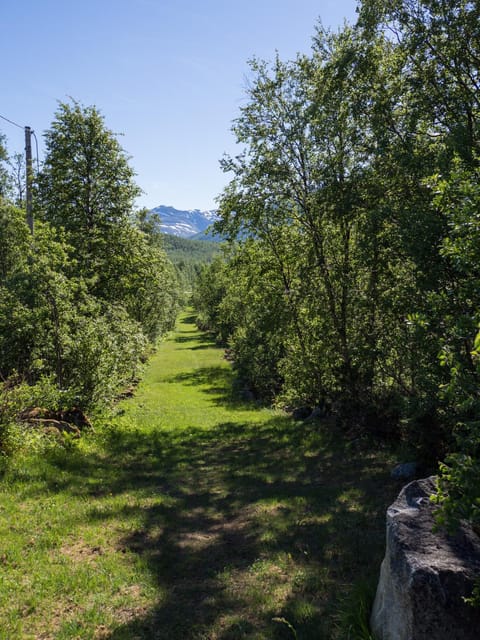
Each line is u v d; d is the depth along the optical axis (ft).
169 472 43.06
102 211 89.40
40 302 54.19
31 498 31.42
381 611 16.24
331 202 54.90
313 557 24.94
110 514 30.73
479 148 38.60
